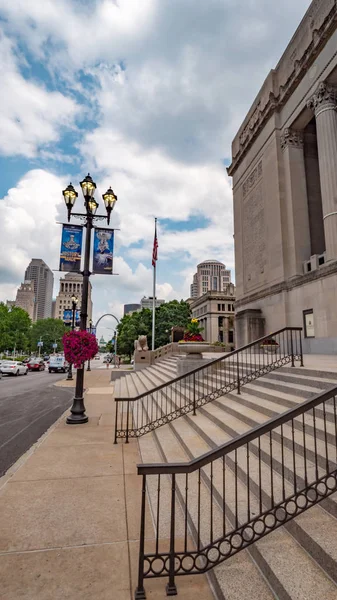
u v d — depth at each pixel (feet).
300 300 51.03
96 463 18.38
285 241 56.24
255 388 24.52
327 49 47.83
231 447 9.30
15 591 8.55
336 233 45.21
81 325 30.68
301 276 50.70
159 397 35.29
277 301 56.49
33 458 19.17
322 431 13.55
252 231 68.49
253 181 68.90
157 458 18.58
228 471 14.28
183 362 37.14
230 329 215.10
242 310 64.49
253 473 12.82
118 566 9.67
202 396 28.12
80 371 29.73
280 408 18.61
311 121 60.54
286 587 7.47
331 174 46.50
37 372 117.60
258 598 7.73
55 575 9.23
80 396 29.53
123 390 49.01
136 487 15.19
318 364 27.53
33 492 14.56
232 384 26.16
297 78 54.19
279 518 10.28
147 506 13.33
